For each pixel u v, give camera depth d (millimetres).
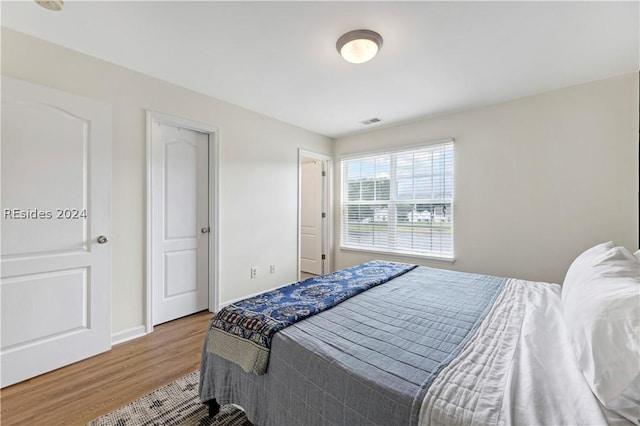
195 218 2930
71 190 1991
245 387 1271
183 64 2264
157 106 2504
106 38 1916
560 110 2652
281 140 3664
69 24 1768
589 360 813
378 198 4004
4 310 1735
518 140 2875
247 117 3260
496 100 2926
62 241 1953
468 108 3148
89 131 2076
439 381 887
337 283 1992
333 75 2428
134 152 2375
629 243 2373
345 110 3254
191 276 2906
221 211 3039
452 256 3312
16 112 1774
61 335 1949
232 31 1839
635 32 1816
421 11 1642
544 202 2746
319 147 4242
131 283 2373
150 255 2480
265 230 3494
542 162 2750
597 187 2496
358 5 1599
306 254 4824
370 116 3443
